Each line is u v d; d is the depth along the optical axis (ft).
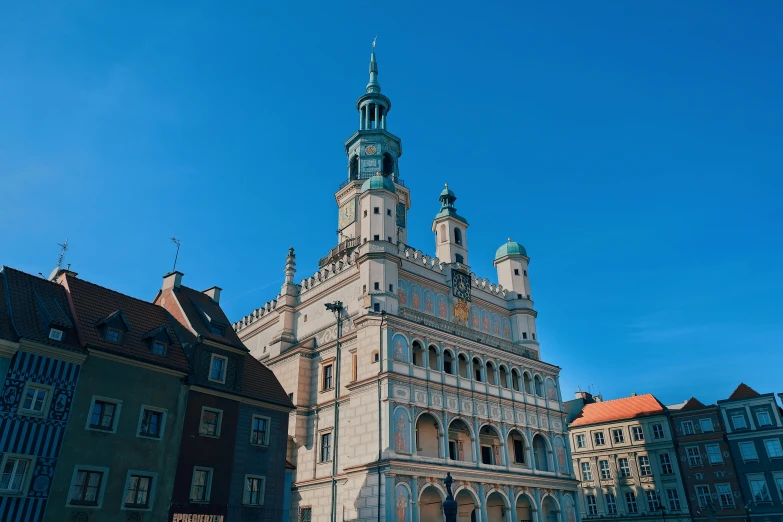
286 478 137.08
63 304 110.32
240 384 127.44
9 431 89.81
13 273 106.73
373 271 170.60
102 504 97.30
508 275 223.92
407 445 144.56
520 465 175.52
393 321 155.43
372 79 253.24
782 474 209.15
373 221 183.93
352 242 204.74
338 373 165.89
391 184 193.47
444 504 99.66
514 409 180.86
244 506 118.11
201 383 119.44
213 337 125.80
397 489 136.46
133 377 108.58
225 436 119.65
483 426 169.58
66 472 94.48
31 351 96.12
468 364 173.27
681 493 225.97
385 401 144.87
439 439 153.79
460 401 163.73
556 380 205.26
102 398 102.68
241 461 120.88
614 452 247.50
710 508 199.00
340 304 174.09
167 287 140.56
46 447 93.20
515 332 213.66
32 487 90.02
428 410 153.58
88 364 102.83
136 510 101.40
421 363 160.97
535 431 185.26
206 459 114.62
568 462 192.44
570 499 185.88
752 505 211.20
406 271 182.29
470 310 200.64
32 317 101.50
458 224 227.81
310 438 166.81
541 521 171.32
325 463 158.40
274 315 201.57
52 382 97.09
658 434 239.09
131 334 115.03
